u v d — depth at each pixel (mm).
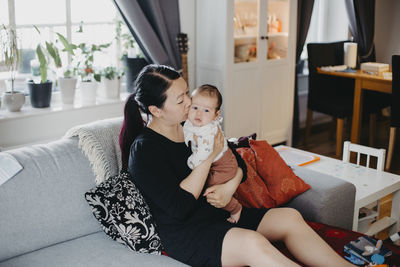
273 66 3967
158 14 3387
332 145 4398
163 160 1620
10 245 1608
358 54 4945
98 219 1726
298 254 1638
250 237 1520
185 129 1671
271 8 3838
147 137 1650
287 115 4238
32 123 2912
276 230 1685
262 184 2059
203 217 1672
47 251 1668
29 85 2965
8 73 3033
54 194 1707
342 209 2080
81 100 3229
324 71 4078
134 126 1787
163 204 1570
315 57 4176
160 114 1653
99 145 1859
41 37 3156
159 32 3441
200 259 1599
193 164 1640
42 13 3133
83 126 1909
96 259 1621
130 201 1662
